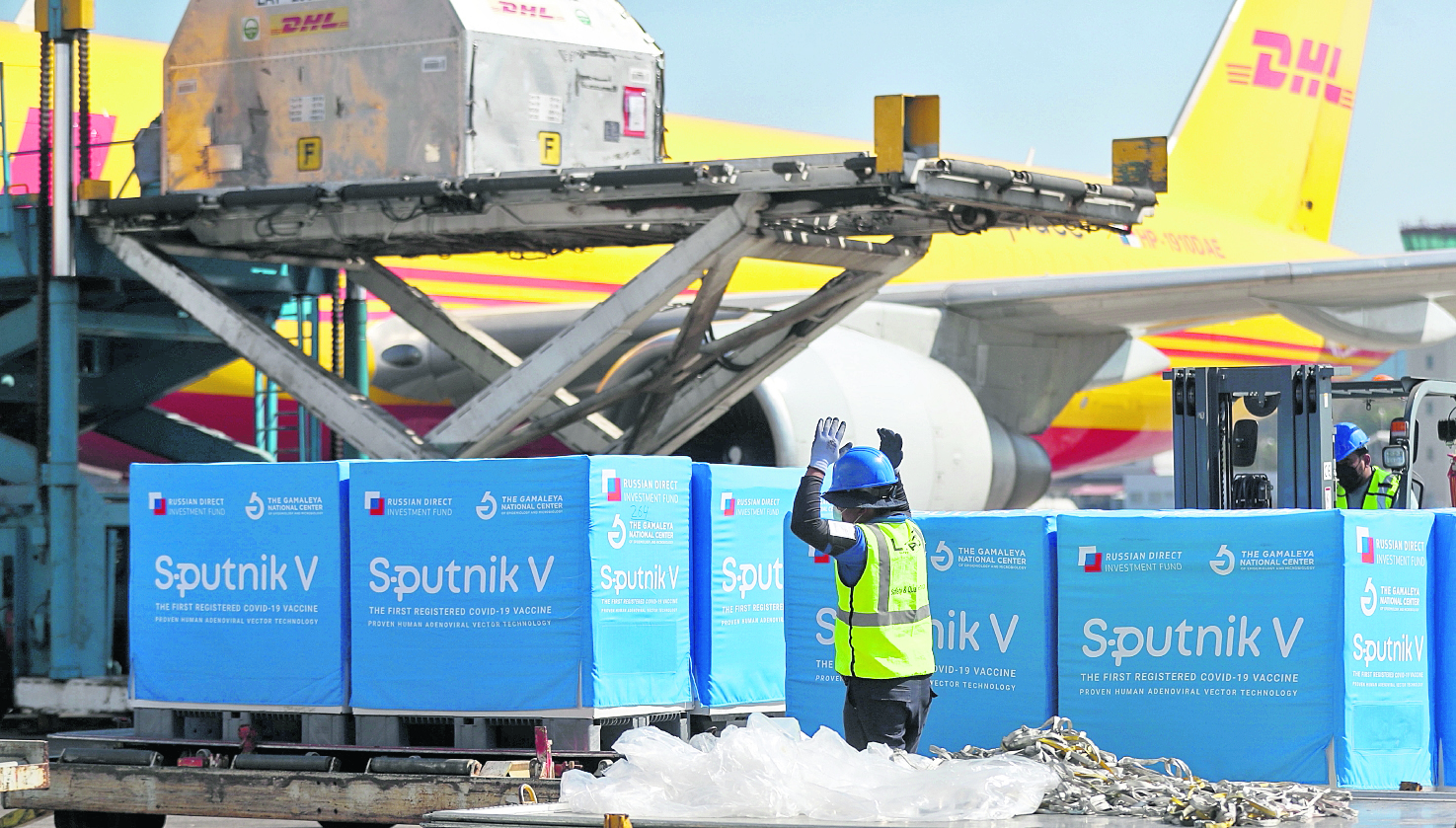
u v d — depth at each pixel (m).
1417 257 30.80
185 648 13.98
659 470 13.15
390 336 30.55
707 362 21.06
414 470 13.12
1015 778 8.34
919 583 11.13
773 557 14.16
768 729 8.99
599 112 20.44
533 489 12.72
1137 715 11.50
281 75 20.39
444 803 12.49
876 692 10.82
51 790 13.91
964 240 41.50
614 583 12.70
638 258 34.94
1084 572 11.70
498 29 19.52
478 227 19.88
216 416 30.50
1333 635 10.98
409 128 19.59
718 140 40.06
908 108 17.55
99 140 27.69
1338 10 58.34
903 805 8.09
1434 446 19.17
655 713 13.06
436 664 12.97
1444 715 11.73
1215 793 8.38
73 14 21.16
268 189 19.95
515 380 19.47
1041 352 36.03
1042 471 33.72
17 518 21.38
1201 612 11.35
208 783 13.35
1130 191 19.97
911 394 25.80
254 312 26.16
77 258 21.45
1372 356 59.47
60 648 20.78
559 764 12.58
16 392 26.64
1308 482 16.02
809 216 19.02
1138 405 48.94
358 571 13.30
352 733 13.55
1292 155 57.62
